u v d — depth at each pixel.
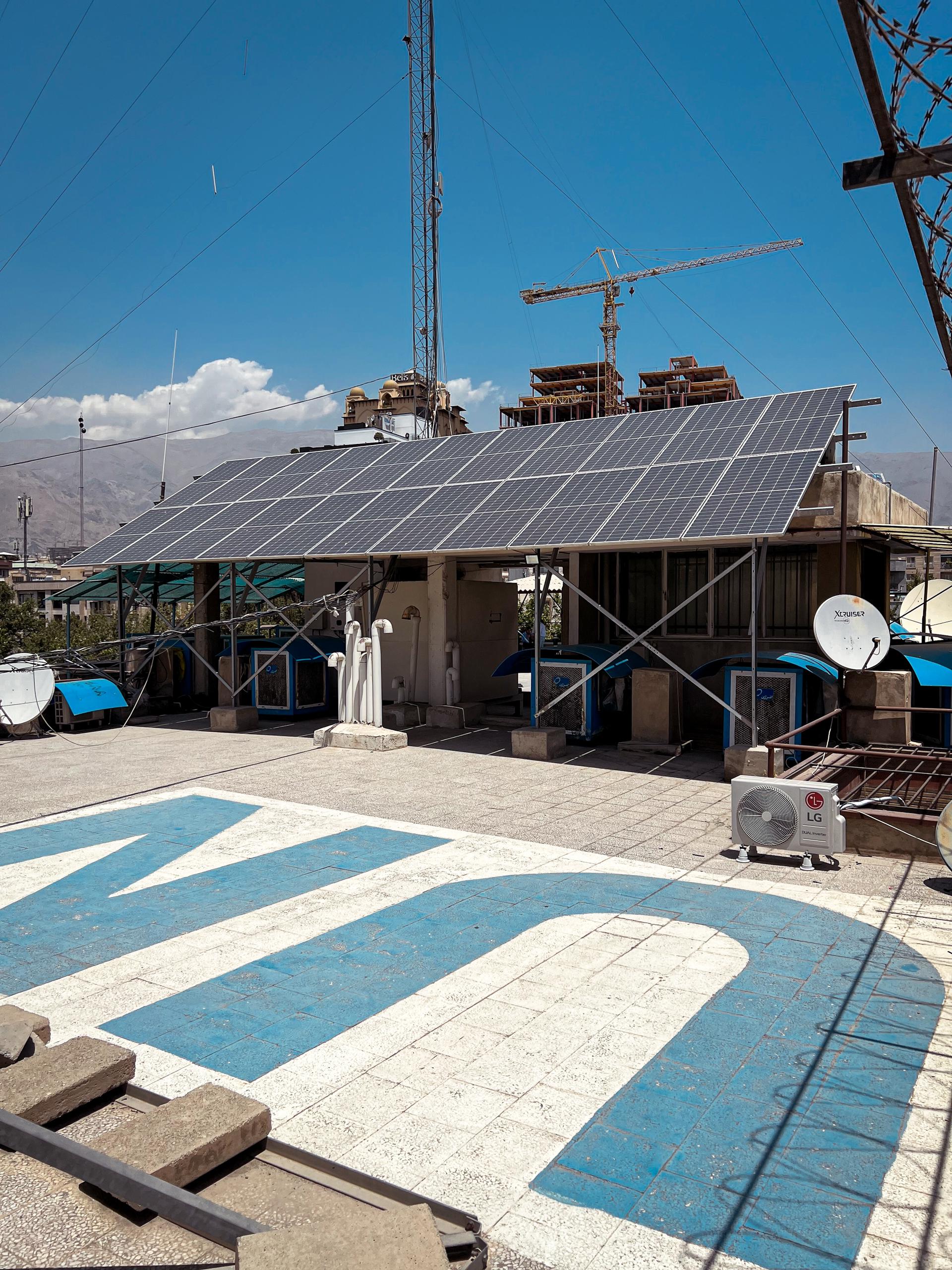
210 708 21.91
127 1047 5.34
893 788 11.64
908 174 3.20
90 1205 3.61
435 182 48.75
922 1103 4.64
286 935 7.19
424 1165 4.15
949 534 15.17
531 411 117.38
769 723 13.68
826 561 16.50
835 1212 3.82
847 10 2.60
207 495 21.47
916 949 6.74
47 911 7.82
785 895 8.05
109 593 26.67
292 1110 4.62
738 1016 5.65
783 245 102.69
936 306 3.99
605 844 9.83
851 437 14.96
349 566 21.78
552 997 5.96
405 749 16.14
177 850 9.73
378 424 42.59
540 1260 3.54
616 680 17.39
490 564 19.73
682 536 12.19
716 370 113.06
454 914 7.64
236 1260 3.11
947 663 14.06
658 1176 4.06
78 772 14.22
